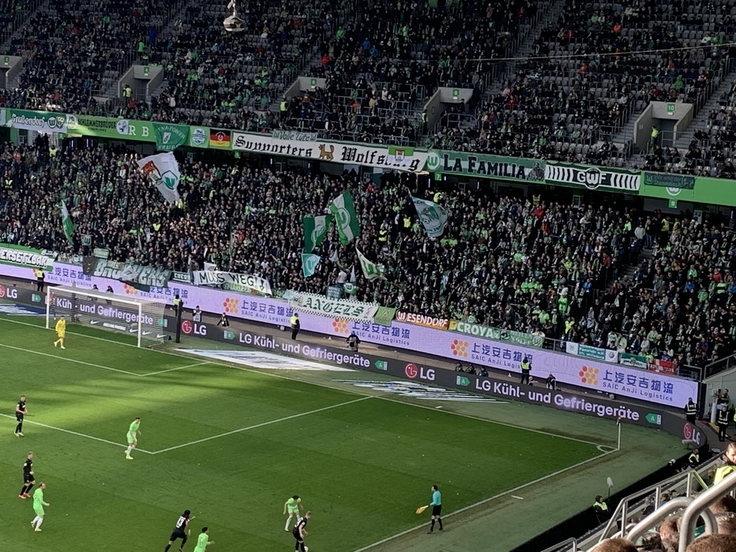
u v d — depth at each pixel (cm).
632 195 7138
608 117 7119
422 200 7119
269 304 7588
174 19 9425
